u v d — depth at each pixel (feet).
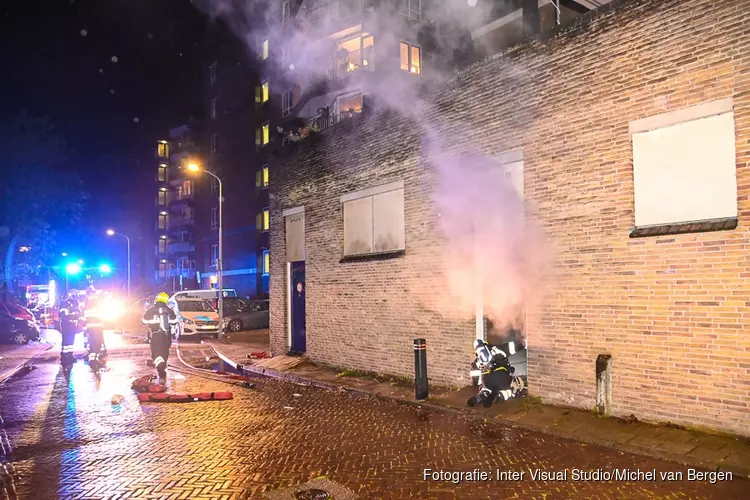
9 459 21.34
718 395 21.40
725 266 21.30
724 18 21.54
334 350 43.11
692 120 22.66
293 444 22.76
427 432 24.29
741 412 20.76
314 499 16.74
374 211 40.01
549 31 27.84
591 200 25.84
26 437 24.62
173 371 44.60
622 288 24.52
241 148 138.41
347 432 24.59
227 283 144.66
